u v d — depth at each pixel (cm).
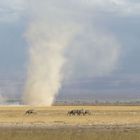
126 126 13538
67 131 11381
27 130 11794
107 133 10375
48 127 13038
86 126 13488
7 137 9381
